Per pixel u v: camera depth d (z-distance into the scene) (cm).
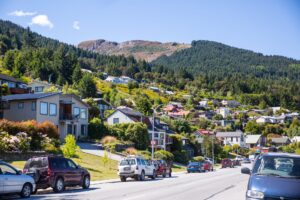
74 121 6038
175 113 16175
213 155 8594
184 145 8481
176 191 2208
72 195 2020
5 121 4141
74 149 4203
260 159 1329
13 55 14412
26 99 5400
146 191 2203
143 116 8312
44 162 2225
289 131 16162
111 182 3048
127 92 17125
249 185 1192
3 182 1798
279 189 1134
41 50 16888
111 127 6531
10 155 3606
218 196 1953
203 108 19475
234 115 18988
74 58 15650
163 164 3884
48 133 4528
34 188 1983
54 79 14312
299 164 1276
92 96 12800
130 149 5831
